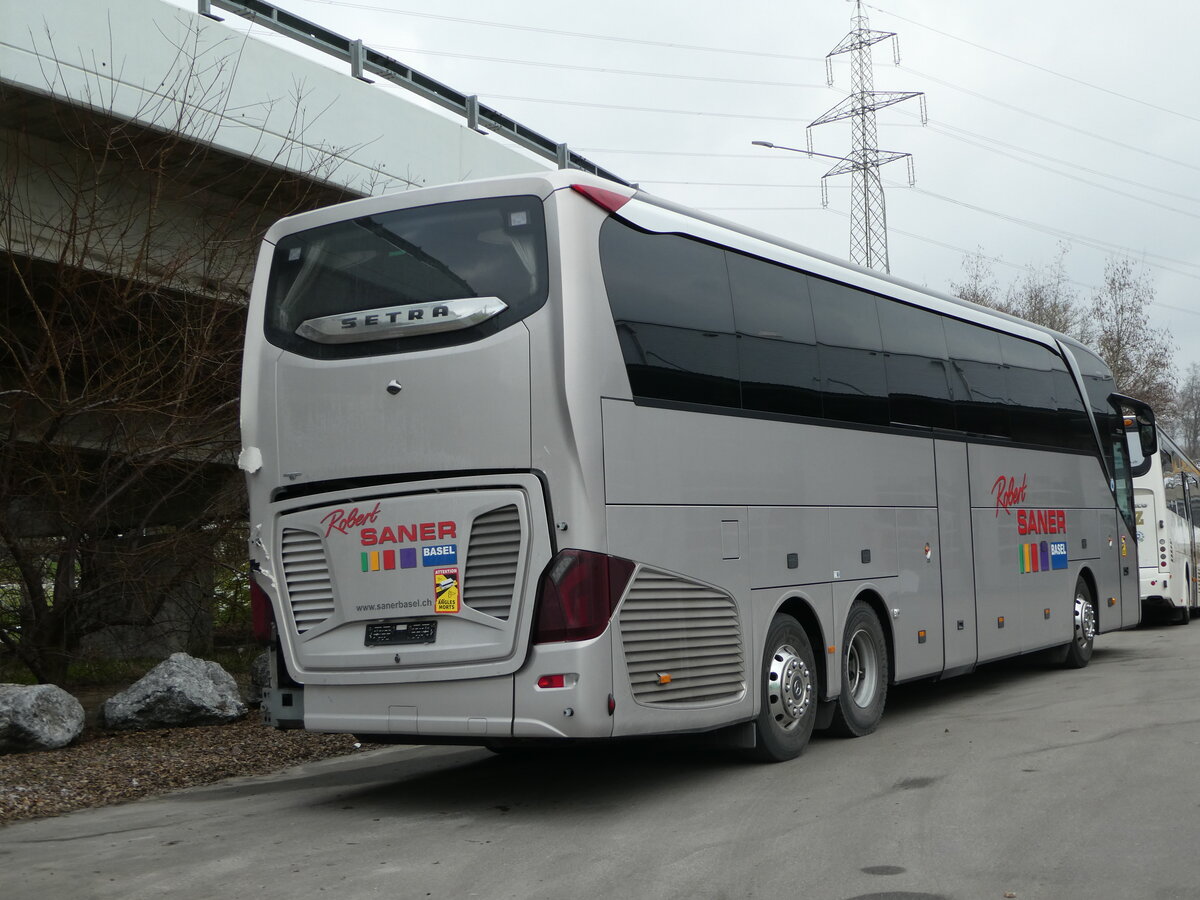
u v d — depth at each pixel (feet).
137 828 24.98
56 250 41.22
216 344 41.63
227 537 44.27
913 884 18.48
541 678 23.98
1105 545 51.83
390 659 25.35
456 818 24.93
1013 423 44.14
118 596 44.73
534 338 24.43
